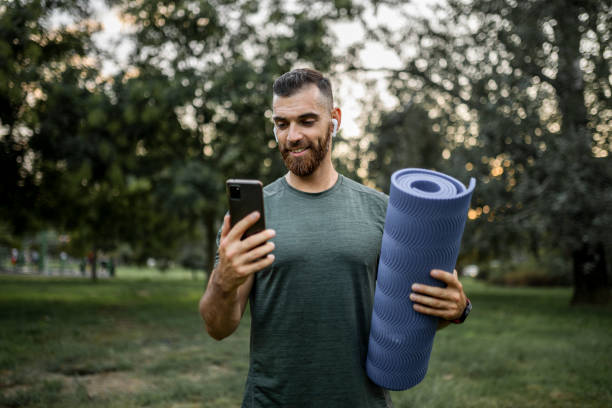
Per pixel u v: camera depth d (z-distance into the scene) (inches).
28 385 188.4
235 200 53.1
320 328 62.9
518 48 421.1
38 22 387.9
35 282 856.3
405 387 61.6
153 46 516.4
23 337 272.2
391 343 59.8
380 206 69.4
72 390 180.7
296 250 63.6
